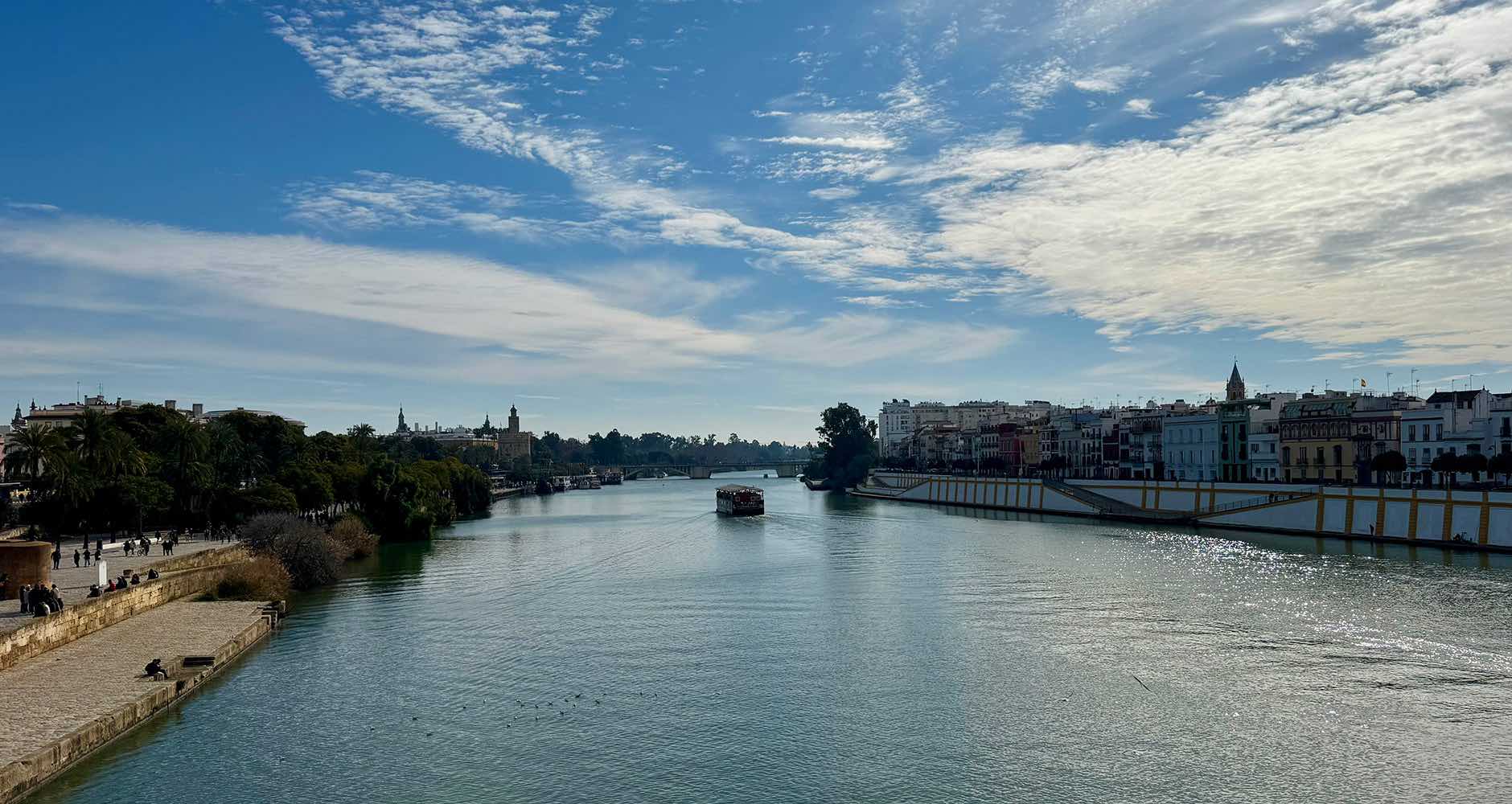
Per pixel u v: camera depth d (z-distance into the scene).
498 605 111.19
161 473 163.00
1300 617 92.12
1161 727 64.25
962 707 69.25
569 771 58.91
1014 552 150.25
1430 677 72.38
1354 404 195.50
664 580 129.75
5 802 53.00
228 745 63.03
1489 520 135.00
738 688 74.62
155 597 100.62
